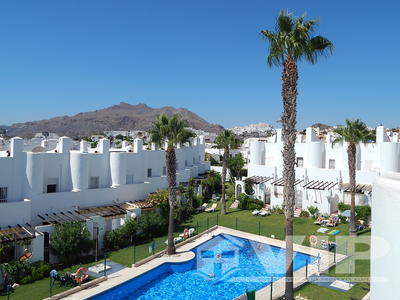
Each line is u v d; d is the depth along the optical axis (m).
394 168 37.72
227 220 37.72
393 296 8.07
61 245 23.61
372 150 40.91
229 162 62.84
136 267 23.80
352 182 30.72
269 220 37.72
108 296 20.14
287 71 17.59
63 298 18.84
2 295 19.14
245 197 44.09
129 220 29.81
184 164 49.59
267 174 47.34
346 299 18.14
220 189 55.34
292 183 17.64
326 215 37.88
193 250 28.34
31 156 27.22
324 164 44.84
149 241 30.19
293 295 18.27
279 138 51.19
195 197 42.53
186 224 35.97
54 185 30.28
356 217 35.03
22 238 22.17
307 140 47.19
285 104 17.73
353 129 30.39
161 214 34.44
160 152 42.25
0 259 21.28
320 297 18.47
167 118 27.05
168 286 22.05
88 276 21.91
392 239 8.14
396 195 8.03
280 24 17.34
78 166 31.11
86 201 31.22
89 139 159.38
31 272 21.66
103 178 34.03
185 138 26.73
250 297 18.09
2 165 25.78
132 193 35.81
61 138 30.75
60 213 28.80
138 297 20.47
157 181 39.50
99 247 27.27
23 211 25.80
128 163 36.94
